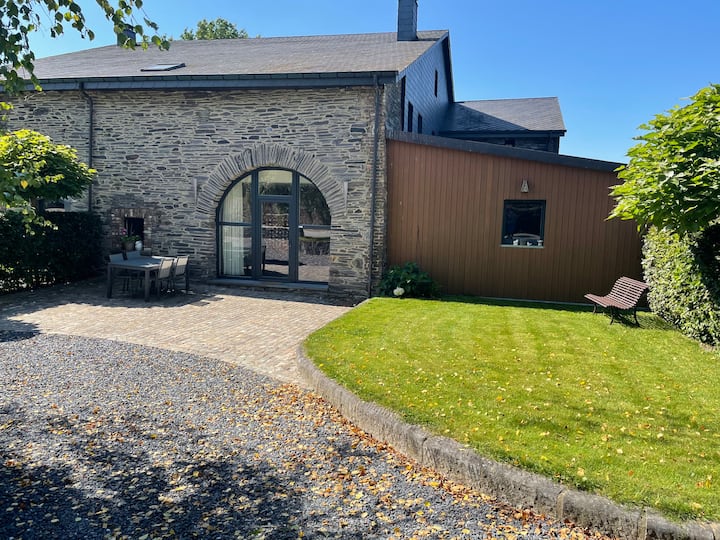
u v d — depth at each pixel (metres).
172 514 2.83
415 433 3.51
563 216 9.48
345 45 13.94
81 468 3.29
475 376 4.75
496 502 2.99
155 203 11.15
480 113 18.03
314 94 10.07
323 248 10.73
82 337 6.38
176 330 6.98
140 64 12.32
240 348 6.20
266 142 10.41
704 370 5.11
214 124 10.67
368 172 9.94
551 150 15.88
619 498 2.71
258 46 14.55
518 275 9.80
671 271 7.22
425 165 10.03
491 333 6.59
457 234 10.02
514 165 9.62
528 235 9.78
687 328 6.65
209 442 3.71
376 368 4.96
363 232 10.08
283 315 8.28
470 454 3.19
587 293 9.51
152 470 3.30
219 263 11.33
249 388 4.82
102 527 2.69
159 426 3.94
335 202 10.16
